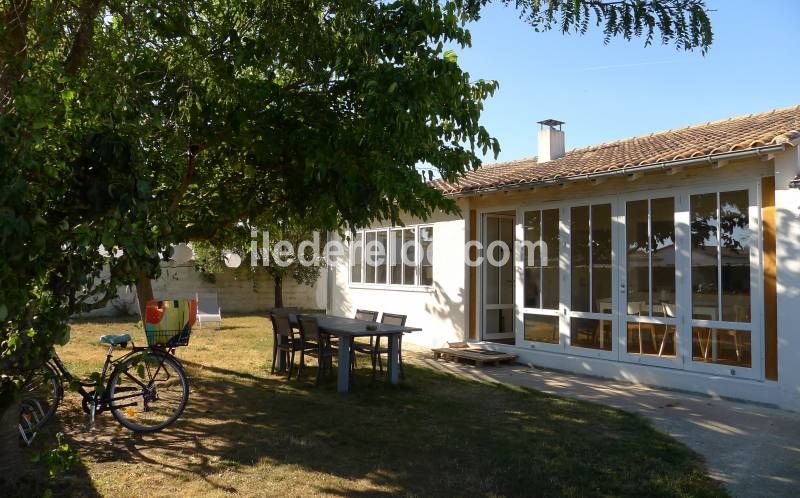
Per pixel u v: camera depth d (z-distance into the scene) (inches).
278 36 249.4
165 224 157.9
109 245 134.6
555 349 408.5
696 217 331.6
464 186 451.5
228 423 263.9
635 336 360.5
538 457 219.0
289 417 275.4
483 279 478.3
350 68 247.6
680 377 333.4
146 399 261.0
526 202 433.1
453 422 268.1
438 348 464.8
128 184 140.3
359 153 240.4
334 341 409.1
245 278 842.2
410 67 226.4
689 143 372.8
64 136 149.7
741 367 310.8
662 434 249.8
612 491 187.8
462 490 188.2
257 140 266.1
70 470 202.8
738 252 312.5
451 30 231.5
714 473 205.3
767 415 279.9
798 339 286.2
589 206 389.1
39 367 162.1
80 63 206.7
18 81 143.5
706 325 325.7
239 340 535.5
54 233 138.6
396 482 194.7
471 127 245.0
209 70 251.1
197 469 205.3
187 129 258.5
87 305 152.3
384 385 350.0
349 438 242.8
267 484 192.4
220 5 266.7
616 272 370.9
